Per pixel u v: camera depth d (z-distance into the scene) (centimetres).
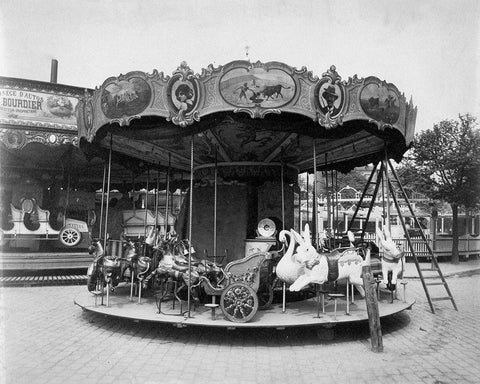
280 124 834
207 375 582
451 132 2133
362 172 4269
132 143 1057
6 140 1491
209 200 1130
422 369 619
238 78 733
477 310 1082
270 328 760
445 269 2119
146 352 689
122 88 788
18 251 1672
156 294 928
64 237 1627
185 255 925
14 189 1842
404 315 1014
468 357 680
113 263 905
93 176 2058
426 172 2194
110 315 803
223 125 897
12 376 575
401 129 912
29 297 1207
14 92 1495
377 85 809
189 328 845
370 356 677
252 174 1127
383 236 1007
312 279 776
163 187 2112
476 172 2081
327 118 770
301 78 745
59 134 1542
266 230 1007
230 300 740
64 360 647
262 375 584
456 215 2308
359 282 805
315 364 634
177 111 759
